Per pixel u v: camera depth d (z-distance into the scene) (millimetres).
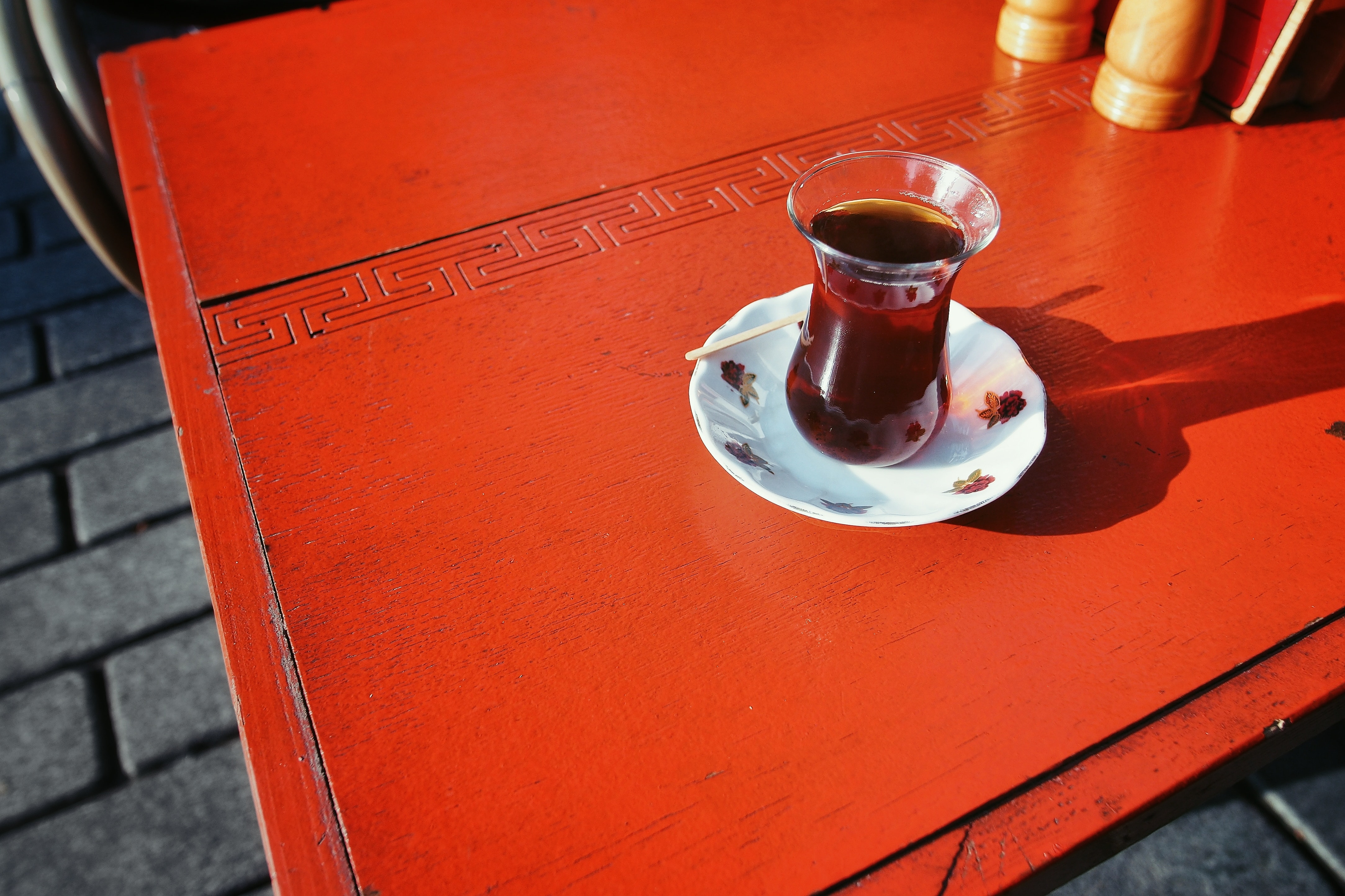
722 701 423
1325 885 870
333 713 423
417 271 670
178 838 957
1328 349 584
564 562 482
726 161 770
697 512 506
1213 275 643
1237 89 776
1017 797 388
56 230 1696
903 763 400
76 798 990
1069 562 475
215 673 1091
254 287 662
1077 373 575
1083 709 416
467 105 849
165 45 955
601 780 398
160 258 693
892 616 455
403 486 522
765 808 387
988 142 774
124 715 1054
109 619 1143
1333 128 774
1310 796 928
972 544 484
